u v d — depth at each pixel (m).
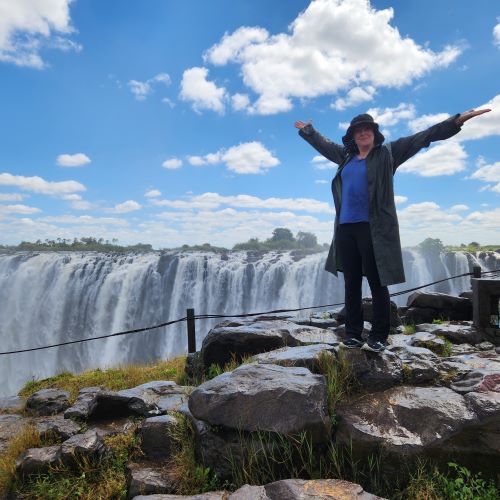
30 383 8.30
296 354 3.90
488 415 2.82
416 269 38.03
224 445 3.03
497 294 5.85
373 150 3.58
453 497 2.55
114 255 46.47
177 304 39.84
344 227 3.71
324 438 2.92
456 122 3.32
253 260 42.88
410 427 2.94
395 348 4.52
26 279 42.50
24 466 3.66
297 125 4.18
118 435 4.11
